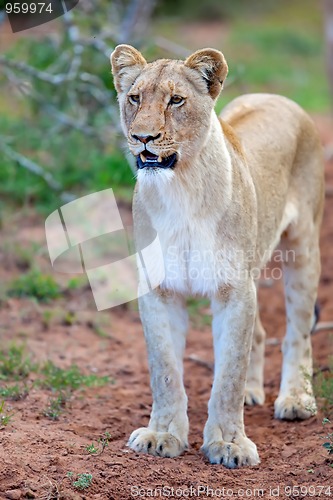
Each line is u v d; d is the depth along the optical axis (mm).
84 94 16531
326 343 11477
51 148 16578
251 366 10031
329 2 20141
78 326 12016
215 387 8180
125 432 8734
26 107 17547
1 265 13281
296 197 9977
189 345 11953
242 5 41562
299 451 8227
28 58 16734
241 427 8203
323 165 10406
